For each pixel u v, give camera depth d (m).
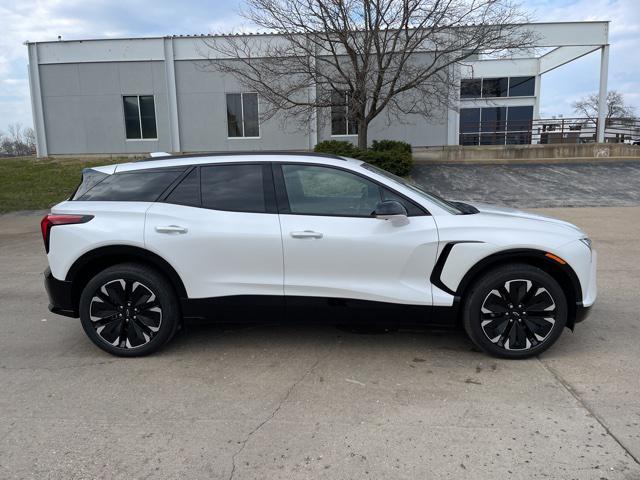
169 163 4.38
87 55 22.12
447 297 4.04
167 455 2.90
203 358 4.26
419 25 14.98
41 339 4.77
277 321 4.22
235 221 4.11
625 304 5.52
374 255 4.02
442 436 3.05
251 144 22.42
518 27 16.70
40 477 2.72
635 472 2.68
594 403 3.39
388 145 19.55
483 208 4.66
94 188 4.36
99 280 4.17
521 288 4.00
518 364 4.04
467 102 31.14
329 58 18.06
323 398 3.55
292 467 2.78
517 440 2.99
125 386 3.76
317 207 4.15
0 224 12.47
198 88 22.14
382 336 4.71
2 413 3.38
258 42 20.42
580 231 4.21
